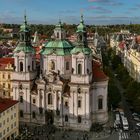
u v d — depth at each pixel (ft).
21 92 612.70
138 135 554.87
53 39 629.92
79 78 571.28
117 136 550.77
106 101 611.88
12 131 535.60
